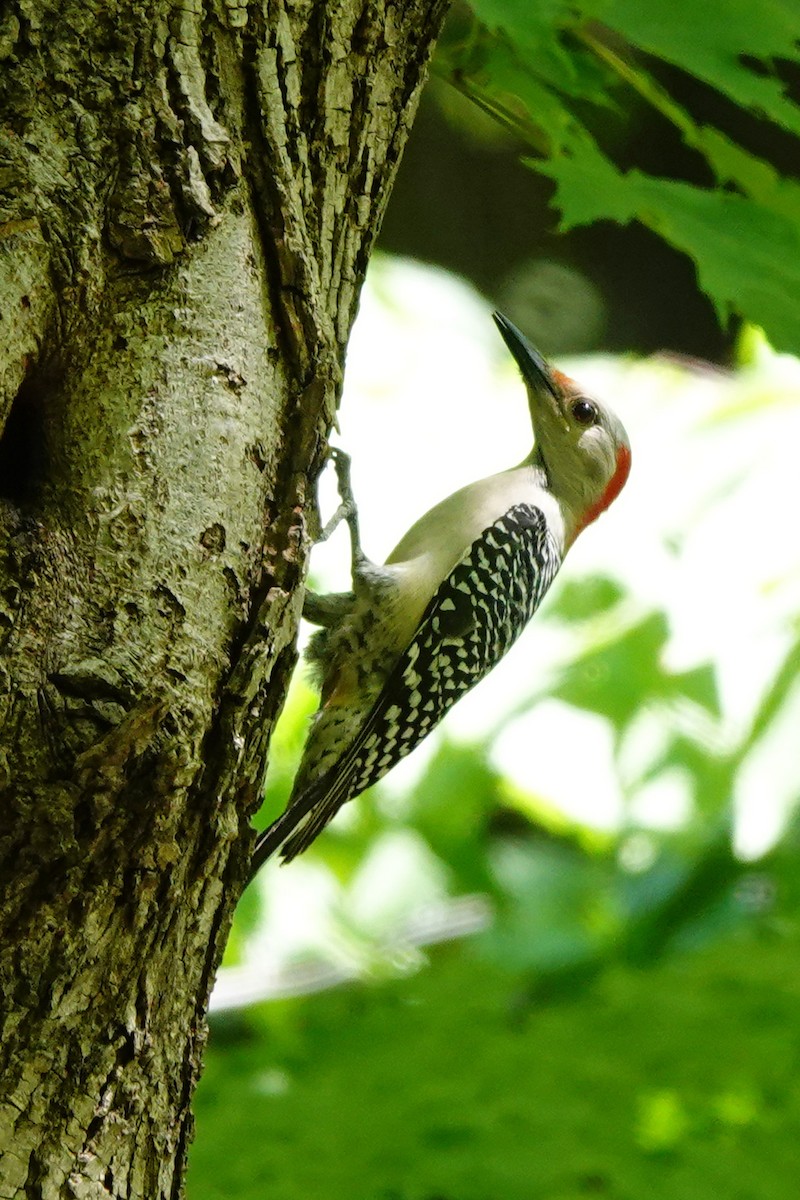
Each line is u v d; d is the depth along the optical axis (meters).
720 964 14.40
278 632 5.95
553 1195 12.02
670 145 17.34
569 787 14.07
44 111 5.70
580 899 15.19
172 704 5.43
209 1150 12.67
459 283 15.12
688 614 13.04
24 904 5.22
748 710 12.79
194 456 5.76
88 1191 5.38
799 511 13.10
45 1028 5.30
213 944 5.95
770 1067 13.28
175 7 5.92
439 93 18.20
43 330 5.58
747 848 12.66
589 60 8.14
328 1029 14.58
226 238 5.97
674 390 13.84
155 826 5.34
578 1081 13.28
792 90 15.51
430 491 13.88
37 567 5.47
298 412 6.12
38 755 5.20
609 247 19.11
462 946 15.65
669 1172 12.22
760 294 7.87
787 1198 12.08
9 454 5.73
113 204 5.72
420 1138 12.68
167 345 5.79
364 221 6.79
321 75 6.47
